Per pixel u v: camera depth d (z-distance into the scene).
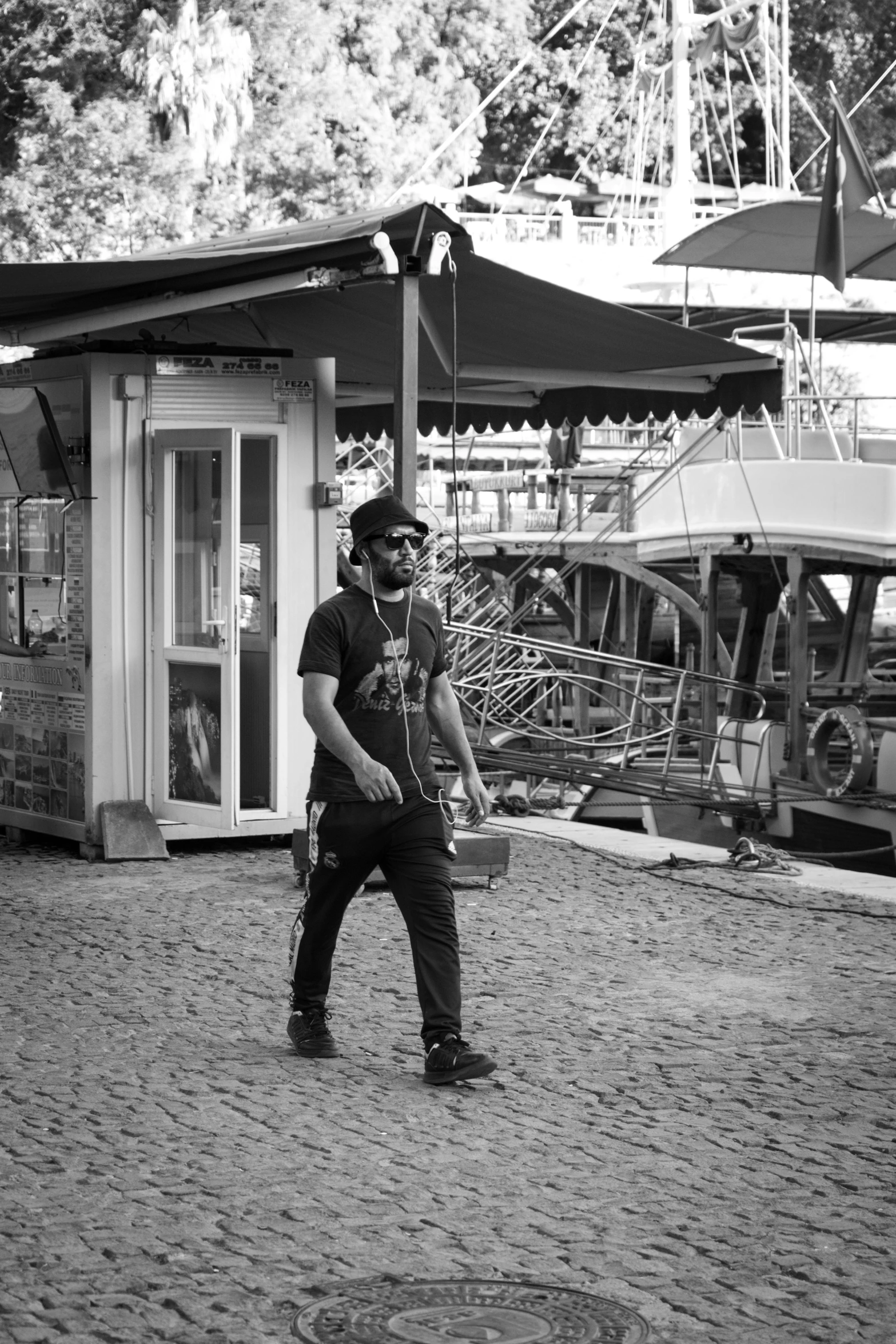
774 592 19.50
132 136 35.69
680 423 17.11
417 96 41.78
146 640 11.30
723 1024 7.02
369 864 6.24
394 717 6.18
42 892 9.97
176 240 35.69
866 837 16.22
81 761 11.31
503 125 47.56
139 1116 5.62
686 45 23.56
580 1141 5.45
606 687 21.62
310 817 6.27
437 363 13.30
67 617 11.39
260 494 11.30
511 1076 6.20
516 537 22.59
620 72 48.12
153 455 11.20
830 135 13.88
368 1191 4.93
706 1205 4.86
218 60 36.69
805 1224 4.71
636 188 29.62
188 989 7.49
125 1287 4.18
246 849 11.61
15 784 12.04
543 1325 3.99
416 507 9.90
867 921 9.41
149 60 36.22
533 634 24.41
